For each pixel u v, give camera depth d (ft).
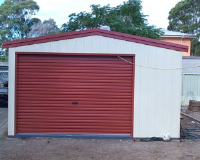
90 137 30.35
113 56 30.42
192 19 142.92
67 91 30.50
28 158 23.50
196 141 30.27
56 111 30.53
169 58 30.14
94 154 24.86
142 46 30.14
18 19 158.20
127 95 30.71
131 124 30.55
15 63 29.94
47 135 30.27
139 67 30.19
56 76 30.40
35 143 28.19
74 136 30.35
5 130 33.71
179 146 28.02
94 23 75.15
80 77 30.50
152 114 30.32
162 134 30.35
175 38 99.25
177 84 30.25
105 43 30.09
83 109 30.60
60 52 29.96
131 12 77.15
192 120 44.09
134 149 26.66
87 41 30.01
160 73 30.19
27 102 30.40
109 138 30.32
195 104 54.49
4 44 29.71
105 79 30.58
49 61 30.32
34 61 30.30
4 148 26.37
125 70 30.58
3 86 53.47
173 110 30.32
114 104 30.68
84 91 30.58
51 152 25.27
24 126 30.50
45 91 30.42
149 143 28.96
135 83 30.25
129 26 73.56
